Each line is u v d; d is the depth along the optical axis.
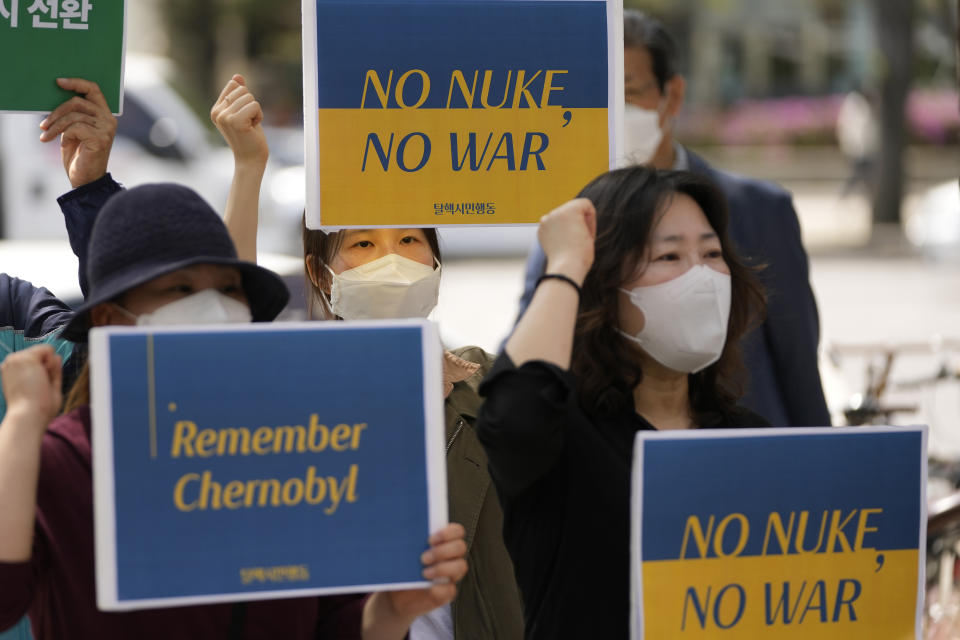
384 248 8.68
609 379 6.73
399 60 7.79
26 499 5.46
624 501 6.49
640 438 6.16
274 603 5.94
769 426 7.30
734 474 6.25
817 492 6.32
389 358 5.80
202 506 5.60
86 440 5.87
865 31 89.69
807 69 91.00
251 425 5.67
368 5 7.76
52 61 8.09
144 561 5.53
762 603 6.25
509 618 8.22
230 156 34.09
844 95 90.44
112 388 5.56
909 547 6.41
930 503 12.18
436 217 7.81
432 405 5.81
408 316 8.63
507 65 7.89
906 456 6.41
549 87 7.92
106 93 8.16
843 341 31.59
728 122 87.00
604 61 7.98
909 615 6.39
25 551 5.44
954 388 22.70
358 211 7.74
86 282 8.12
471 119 7.85
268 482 5.67
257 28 76.69
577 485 6.53
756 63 90.56
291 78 77.06
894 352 14.01
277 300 6.25
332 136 7.73
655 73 11.26
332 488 5.72
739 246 10.79
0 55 8.04
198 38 75.62
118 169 32.62
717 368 7.16
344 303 8.60
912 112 84.88
